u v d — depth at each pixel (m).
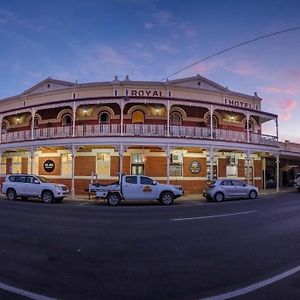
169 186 20.19
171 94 29.53
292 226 11.24
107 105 28.70
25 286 5.43
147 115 28.64
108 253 7.57
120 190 19.56
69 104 26.34
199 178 29.22
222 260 6.97
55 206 18.45
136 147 27.56
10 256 7.30
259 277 5.86
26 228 10.88
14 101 33.78
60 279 5.77
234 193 22.81
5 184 22.59
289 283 5.55
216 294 5.05
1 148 29.78
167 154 25.27
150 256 7.30
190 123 29.45
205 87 31.70
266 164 37.25
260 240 8.96
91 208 17.47
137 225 11.53
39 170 30.47
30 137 28.64
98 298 4.91
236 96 31.95
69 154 29.45
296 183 32.00
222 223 11.91
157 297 4.94
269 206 17.92
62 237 9.40
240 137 28.64
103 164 28.34
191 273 6.08
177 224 11.73
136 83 29.27
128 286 5.41
